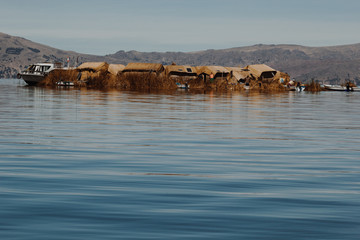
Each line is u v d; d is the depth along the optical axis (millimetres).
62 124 39312
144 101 76000
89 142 29062
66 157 23453
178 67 162875
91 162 22141
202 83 155375
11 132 33344
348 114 58062
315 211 14016
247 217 13367
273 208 14312
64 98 81312
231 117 49844
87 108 58469
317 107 72938
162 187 17000
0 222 12586
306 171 20719
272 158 24312
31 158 22984
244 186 17375
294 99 101000
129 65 157750
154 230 12172
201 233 12000
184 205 14523
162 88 145000
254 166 21844
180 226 12508
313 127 41156
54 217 13094
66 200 14875
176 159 23469
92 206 14242
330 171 20766
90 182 17656
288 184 17844
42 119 43375
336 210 14141
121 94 100688
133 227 12375
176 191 16391
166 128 37938
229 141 30797
